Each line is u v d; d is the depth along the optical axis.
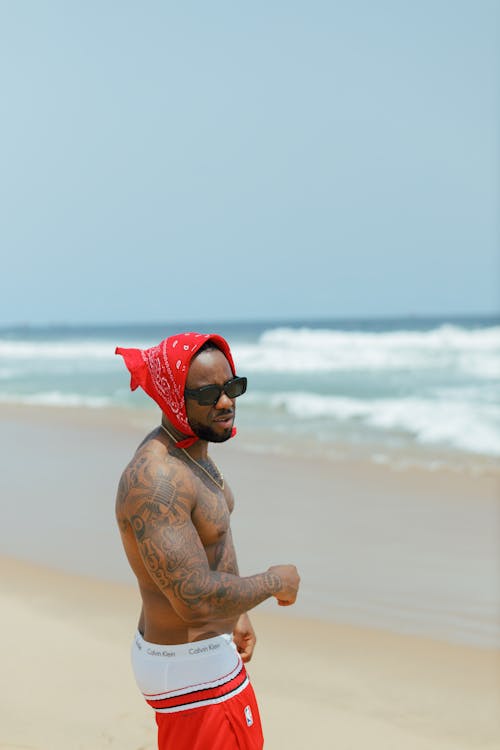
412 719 5.57
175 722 3.52
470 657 6.66
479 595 8.09
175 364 3.38
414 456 15.93
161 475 3.38
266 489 13.20
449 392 25.67
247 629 4.07
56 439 19.17
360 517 11.32
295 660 6.66
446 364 34.75
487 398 23.81
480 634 7.13
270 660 6.67
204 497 3.50
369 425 20.03
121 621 7.43
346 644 6.99
